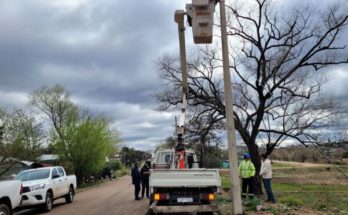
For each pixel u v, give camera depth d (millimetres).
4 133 37281
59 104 57344
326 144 22469
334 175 46156
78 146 46938
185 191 13984
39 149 43281
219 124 25781
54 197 21750
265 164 18109
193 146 24984
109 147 61656
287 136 22719
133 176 25734
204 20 12445
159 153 20281
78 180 48469
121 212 18953
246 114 23219
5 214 14375
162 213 14078
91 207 21781
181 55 18156
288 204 17031
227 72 14547
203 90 24438
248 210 15336
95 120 52125
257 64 22391
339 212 14867
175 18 17406
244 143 24922
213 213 14406
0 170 31438
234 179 14219
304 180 38906
